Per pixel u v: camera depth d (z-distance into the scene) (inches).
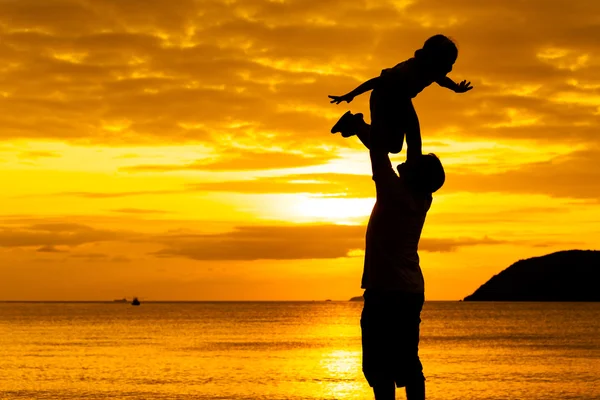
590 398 1434.5
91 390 1568.7
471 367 2026.3
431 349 2748.5
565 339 3412.9
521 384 1637.6
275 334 4069.9
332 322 6318.9
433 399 1423.5
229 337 3666.3
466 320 6348.4
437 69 229.9
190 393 1526.8
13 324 5418.3
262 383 1694.1
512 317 7057.1
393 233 221.0
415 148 230.4
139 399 1439.5
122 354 2475.4
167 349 2726.4
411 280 221.1
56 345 2942.9
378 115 227.1
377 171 223.5
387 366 221.0
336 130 233.1
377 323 221.8
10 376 1815.9
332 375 1856.5
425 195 225.5
